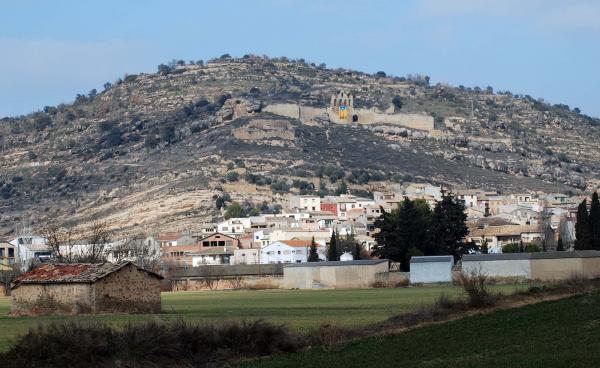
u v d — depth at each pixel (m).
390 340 101.94
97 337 91.56
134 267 152.12
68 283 149.88
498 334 102.50
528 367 84.06
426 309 118.69
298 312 140.62
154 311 152.38
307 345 101.06
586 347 91.69
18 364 87.69
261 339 97.81
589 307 114.88
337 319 126.06
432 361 90.44
